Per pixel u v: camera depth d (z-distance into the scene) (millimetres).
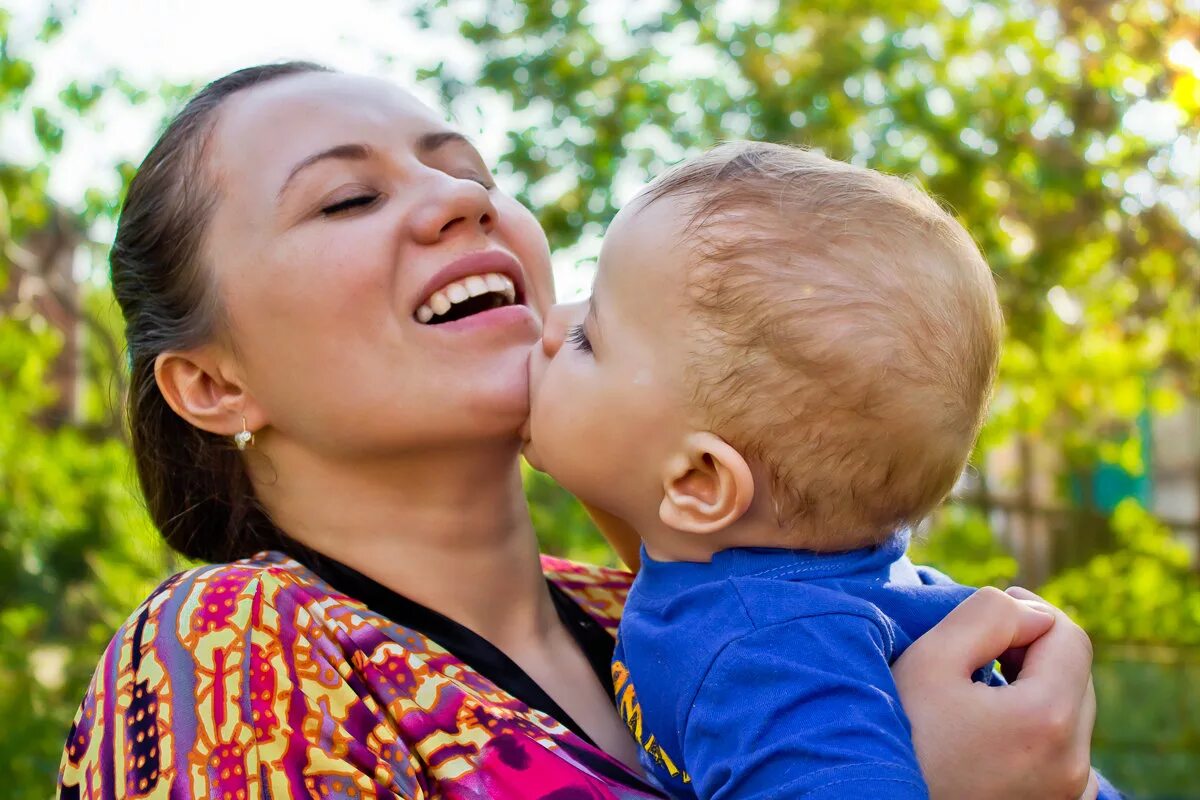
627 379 1583
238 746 1420
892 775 1308
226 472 1894
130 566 6402
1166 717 6926
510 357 1774
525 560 1890
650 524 1648
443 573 1796
